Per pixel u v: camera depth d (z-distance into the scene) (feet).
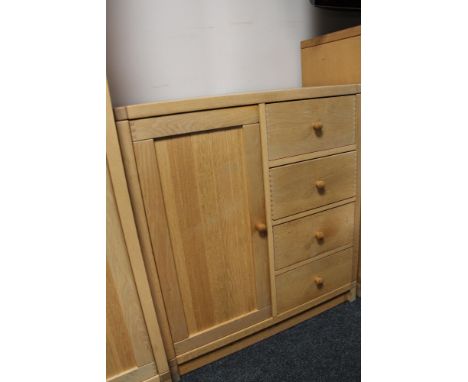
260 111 2.77
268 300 3.41
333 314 3.94
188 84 3.71
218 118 2.62
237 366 3.29
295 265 3.44
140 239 2.59
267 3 3.95
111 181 2.33
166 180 2.58
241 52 3.94
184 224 2.75
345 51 3.70
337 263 3.78
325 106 3.11
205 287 3.03
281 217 3.17
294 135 3.00
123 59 3.34
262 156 2.89
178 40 3.55
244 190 2.93
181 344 3.06
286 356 3.37
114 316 2.65
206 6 3.61
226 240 2.99
